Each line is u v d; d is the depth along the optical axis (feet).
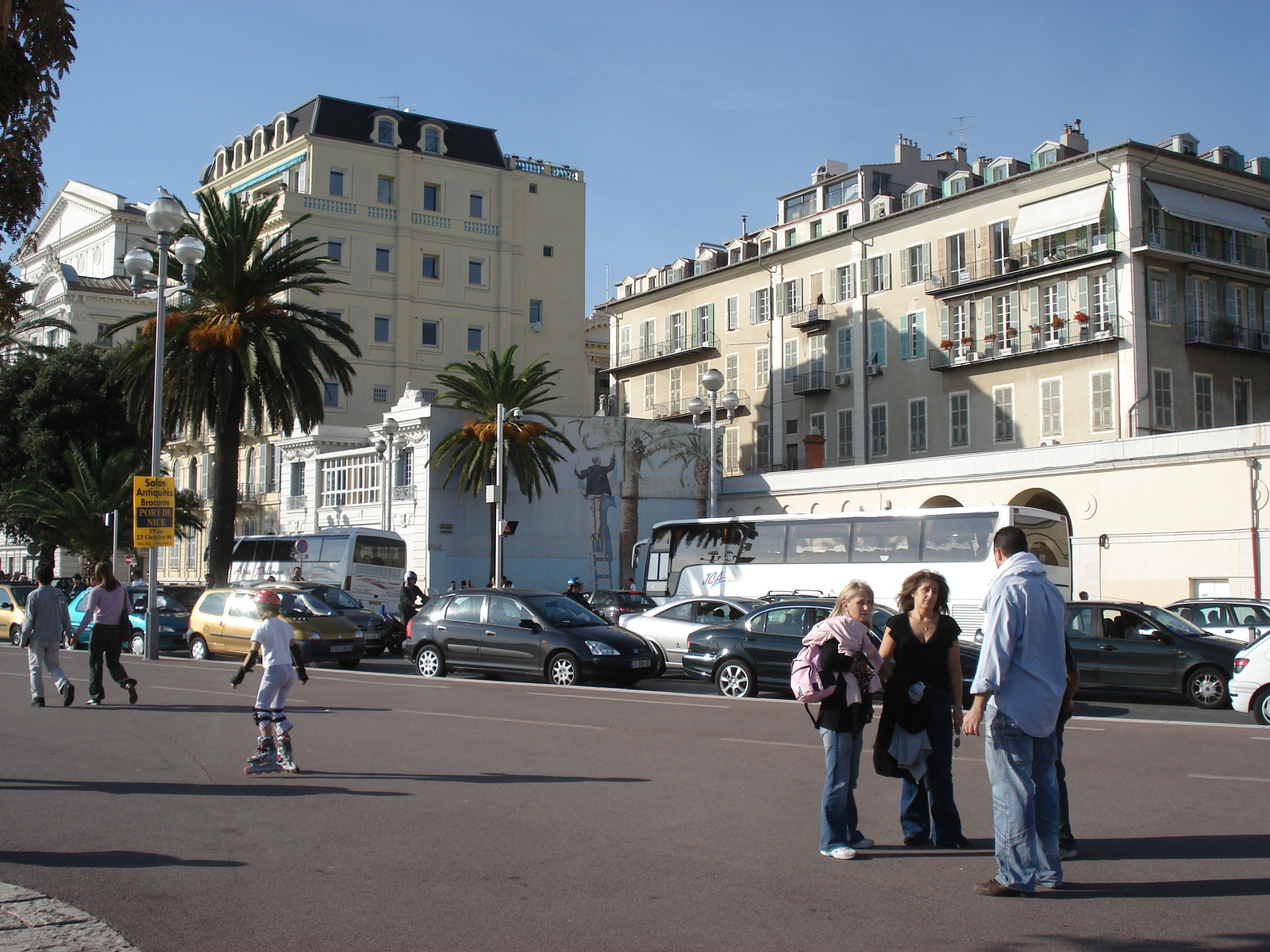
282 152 222.28
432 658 73.46
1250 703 52.70
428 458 160.86
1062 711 26.07
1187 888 23.39
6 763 37.60
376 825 28.78
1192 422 150.71
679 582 114.32
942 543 95.71
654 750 41.14
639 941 19.90
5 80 27.04
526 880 23.80
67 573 225.76
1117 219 150.00
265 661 36.63
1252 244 161.27
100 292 248.11
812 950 19.45
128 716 49.32
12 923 20.26
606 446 172.55
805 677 26.04
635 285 248.32
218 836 27.53
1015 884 22.63
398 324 219.82
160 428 85.25
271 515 201.26
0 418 174.60
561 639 68.74
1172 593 115.44
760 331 202.80
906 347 176.45
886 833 28.63
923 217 175.42
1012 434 159.94
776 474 164.04
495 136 240.12
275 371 108.78
